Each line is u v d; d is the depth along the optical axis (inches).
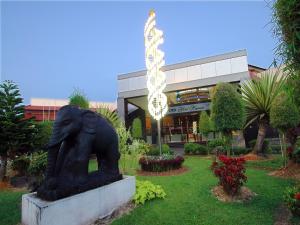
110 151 215.0
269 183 274.5
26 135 328.2
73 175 181.3
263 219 177.3
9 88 323.3
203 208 201.5
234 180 221.8
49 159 176.7
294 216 174.6
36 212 151.8
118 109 931.3
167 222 177.3
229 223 173.2
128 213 196.4
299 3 110.5
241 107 394.9
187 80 836.0
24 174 338.6
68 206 161.0
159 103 478.0
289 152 352.8
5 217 196.9
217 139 637.9
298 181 276.5
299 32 111.5
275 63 129.0
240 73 753.0
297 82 136.6
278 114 345.1
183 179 311.7
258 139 515.8
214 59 800.3
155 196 229.8
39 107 1061.8
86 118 197.8
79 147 186.5
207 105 880.9
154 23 492.7
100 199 185.8
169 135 1027.9
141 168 395.2
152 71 493.0
